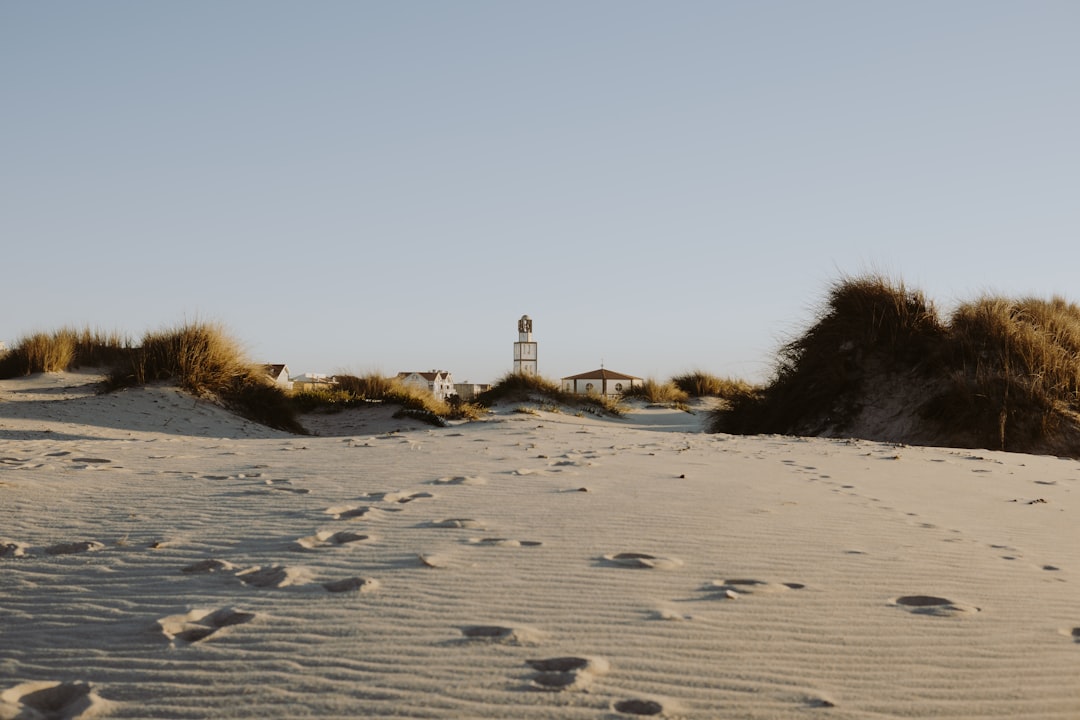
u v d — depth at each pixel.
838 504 5.87
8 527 4.87
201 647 2.97
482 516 5.09
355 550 4.25
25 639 3.12
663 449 9.45
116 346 21.78
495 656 2.86
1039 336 13.76
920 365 14.13
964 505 6.14
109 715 2.46
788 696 2.59
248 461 8.00
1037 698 2.63
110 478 6.74
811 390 14.52
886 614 3.40
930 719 2.45
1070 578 4.09
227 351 17.11
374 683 2.65
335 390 22.83
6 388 18.02
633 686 2.63
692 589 3.66
